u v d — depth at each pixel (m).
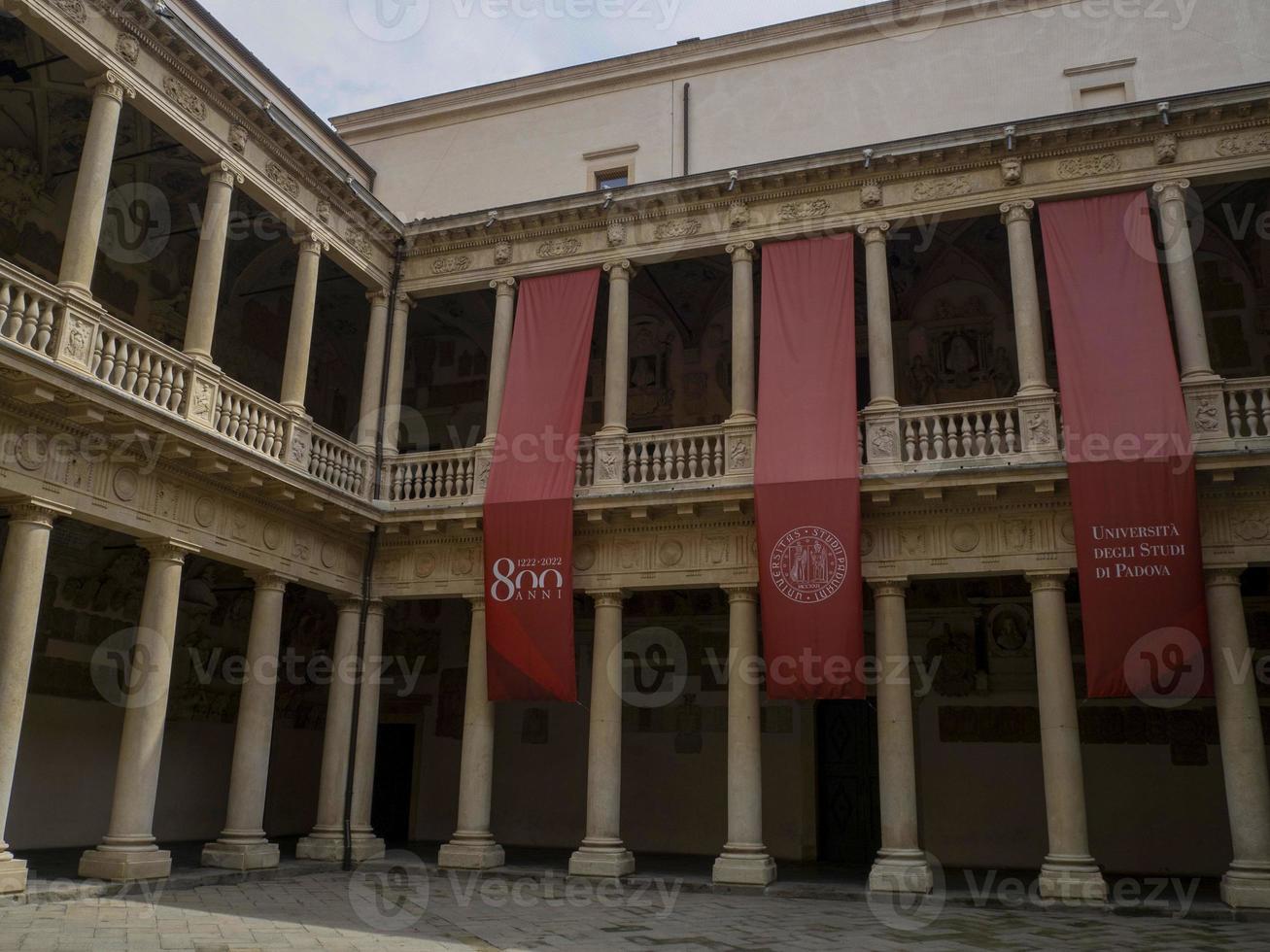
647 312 28.55
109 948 11.72
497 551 21.80
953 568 19.69
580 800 27.27
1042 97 23.61
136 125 20.47
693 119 26.19
